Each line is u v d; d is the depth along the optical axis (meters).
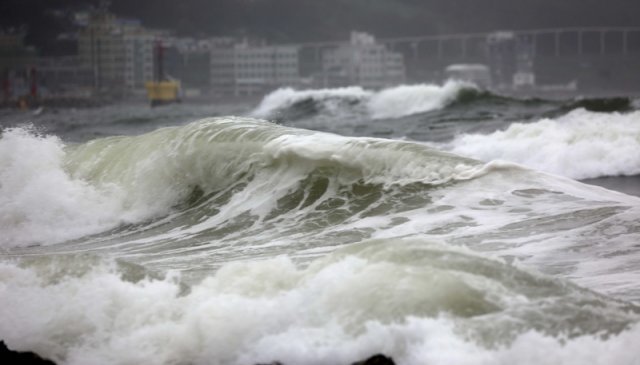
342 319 20.45
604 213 33.66
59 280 23.47
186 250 35.56
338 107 146.25
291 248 34.00
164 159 44.91
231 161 43.41
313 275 22.20
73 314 22.27
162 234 39.56
